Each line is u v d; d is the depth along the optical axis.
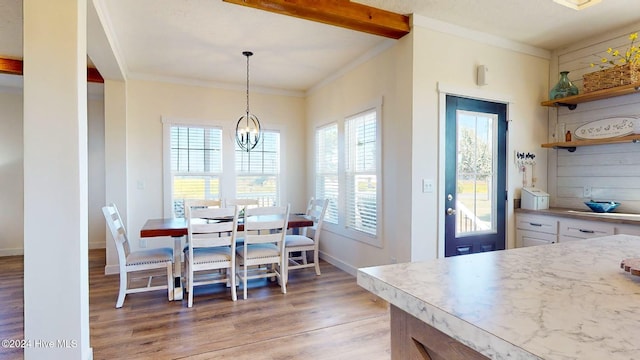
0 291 3.50
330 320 2.78
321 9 2.71
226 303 3.15
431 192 3.15
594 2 2.14
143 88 4.62
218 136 5.06
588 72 3.48
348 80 4.25
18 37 3.41
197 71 4.52
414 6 2.88
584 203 3.52
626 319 0.73
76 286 1.88
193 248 3.35
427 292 0.89
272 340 2.44
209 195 5.00
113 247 4.13
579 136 3.55
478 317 0.73
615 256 1.31
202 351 2.29
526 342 0.62
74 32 1.88
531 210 3.46
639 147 3.11
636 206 3.12
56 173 1.86
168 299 3.21
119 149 4.34
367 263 3.86
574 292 0.90
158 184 4.70
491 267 1.15
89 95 5.52
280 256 3.45
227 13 2.95
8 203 5.10
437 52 3.15
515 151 3.61
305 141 5.58
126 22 3.09
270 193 5.38
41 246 1.83
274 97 5.39
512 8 2.87
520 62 3.61
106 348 2.32
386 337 2.49
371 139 3.82
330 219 4.71
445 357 0.83
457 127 3.28
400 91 3.21
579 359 0.56
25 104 1.82
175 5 2.80
